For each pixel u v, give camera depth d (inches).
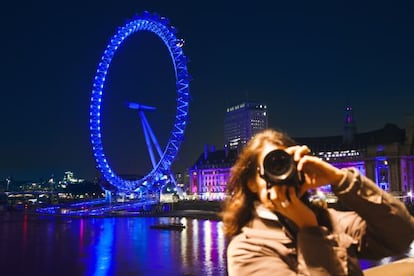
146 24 6294.3
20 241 4702.3
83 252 3818.9
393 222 154.4
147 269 2965.1
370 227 160.7
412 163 7071.9
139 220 7696.9
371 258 166.2
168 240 4534.9
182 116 6520.7
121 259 3398.1
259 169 151.2
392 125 7869.1
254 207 169.2
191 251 3718.0
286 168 145.6
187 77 6437.0
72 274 2871.6
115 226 6486.2
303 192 152.3
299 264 147.6
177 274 2780.5
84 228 6220.5
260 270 151.6
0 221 7859.3
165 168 6865.2
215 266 2999.5
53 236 5167.3
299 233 149.4
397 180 6904.5
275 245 154.3
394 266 257.0
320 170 150.6
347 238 161.8
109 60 6505.9
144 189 7618.1
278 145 169.5
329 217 172.7
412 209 4877.0
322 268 144.4
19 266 3169.3
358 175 155.5
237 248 160.1
